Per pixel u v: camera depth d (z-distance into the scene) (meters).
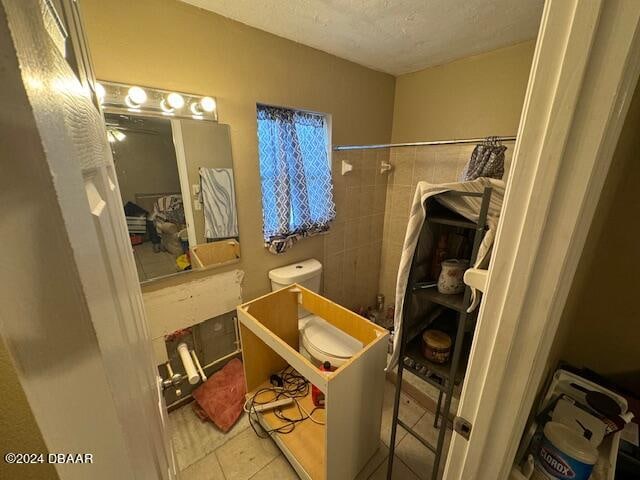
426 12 1.25
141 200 1.23
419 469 1.27
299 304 1.66
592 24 0.29
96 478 0.25
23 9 0.17
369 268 2.51
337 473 1.09
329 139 1.89
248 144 1.50
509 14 1.26
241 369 1.69
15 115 0.16
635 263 1.02
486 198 0.74
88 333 0.22
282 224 1.71
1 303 0.18
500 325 0.43
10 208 0.17
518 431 0.49
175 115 1.24
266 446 1.38
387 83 2.12
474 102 1.79
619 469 0.73
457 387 1.28
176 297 1.42
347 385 1.00
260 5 1.19
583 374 0.98
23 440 0.35
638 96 0.58
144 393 0.46
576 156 0.33
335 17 1.28
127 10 1.05
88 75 0.54
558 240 0.36
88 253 0.23
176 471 0.80
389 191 2.40
